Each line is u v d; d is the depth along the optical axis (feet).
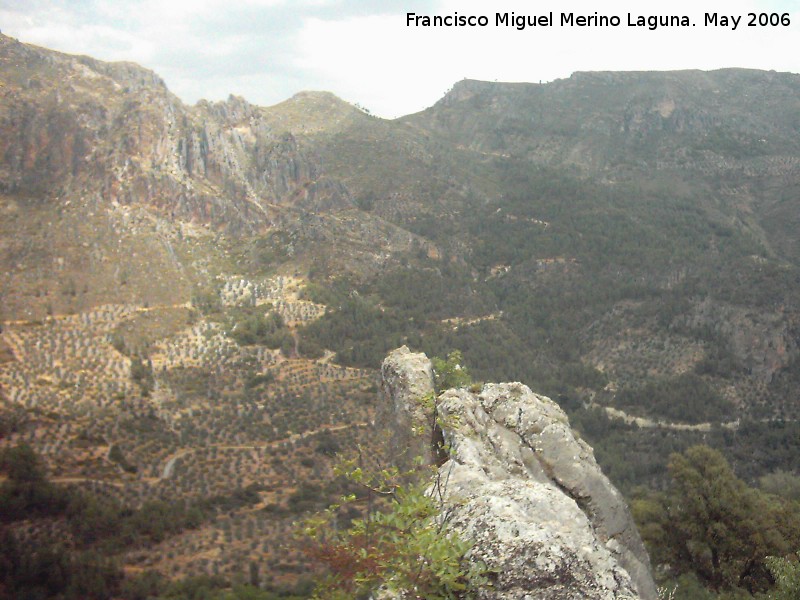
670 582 87.40
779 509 107.86
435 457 60.85
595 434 337.31
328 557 34.63
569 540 33.99
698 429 357.61
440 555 30.96
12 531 161.58
